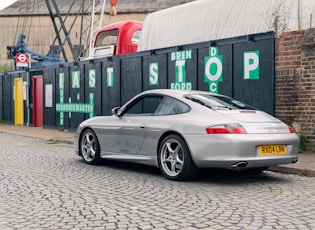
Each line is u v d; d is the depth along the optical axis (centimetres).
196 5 1255
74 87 1659
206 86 1138
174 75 1237
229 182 674
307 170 736
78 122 1642
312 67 925
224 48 1087
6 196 572
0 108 2261
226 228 422
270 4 1055
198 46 1158
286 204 523
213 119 650
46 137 1454
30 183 663
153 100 762
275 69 980
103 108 1512
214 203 527
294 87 951
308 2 1038
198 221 447
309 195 577
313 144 930
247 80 1031
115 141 802
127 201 540
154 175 743
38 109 1939
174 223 440
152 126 720
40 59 3231
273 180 694
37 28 4766
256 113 694
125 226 430
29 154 1034
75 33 4556
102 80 1514
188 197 562
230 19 1142
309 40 922
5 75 2191
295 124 952
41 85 1891
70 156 1003
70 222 447
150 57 1317
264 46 993
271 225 432
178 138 672
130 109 800
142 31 1434
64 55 2961
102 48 1727
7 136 1559
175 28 1309
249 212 483
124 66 1420
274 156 646
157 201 539
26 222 449
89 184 656
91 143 868
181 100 714
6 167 827
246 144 620
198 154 644
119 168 823
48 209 502
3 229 425
